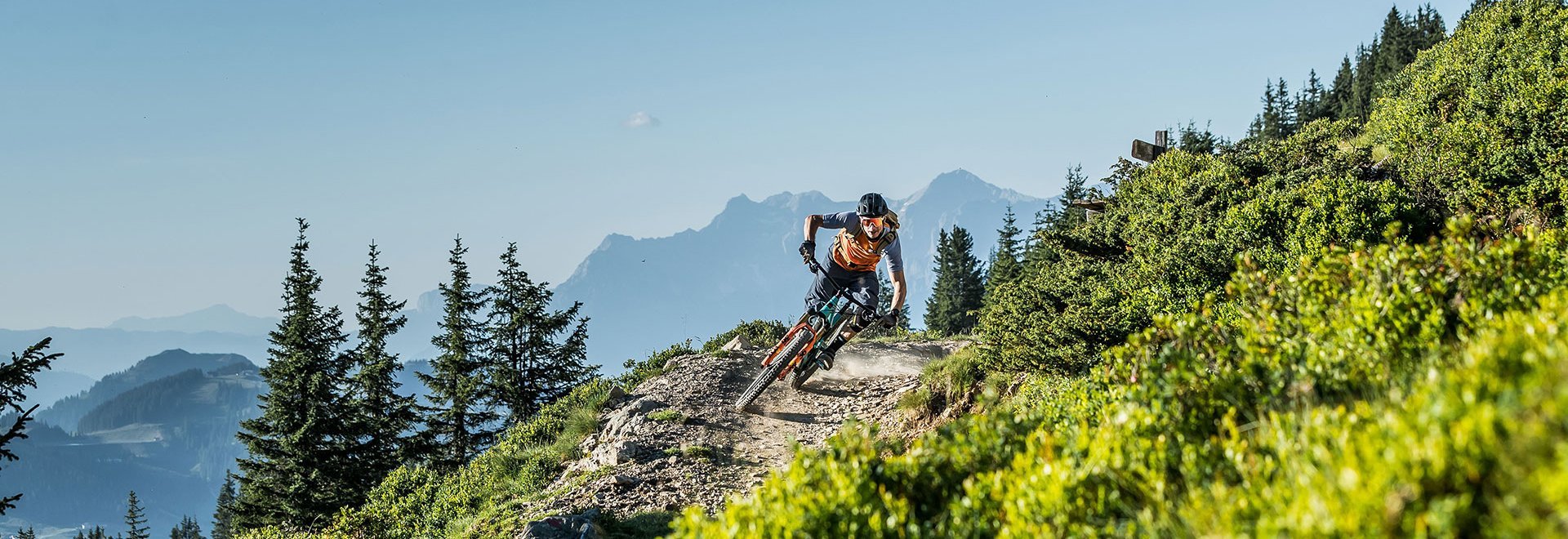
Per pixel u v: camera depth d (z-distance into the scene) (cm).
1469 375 313
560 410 1853
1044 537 355
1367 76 6769
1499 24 2178
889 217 986
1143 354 539
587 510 1140
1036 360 1261
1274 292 580
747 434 1471
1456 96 1741
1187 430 435
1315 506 272
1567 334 339
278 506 3125
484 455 1666
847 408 1600
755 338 2420
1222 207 1504
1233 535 303
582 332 4244
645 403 1623
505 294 4122
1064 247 1634
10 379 1703
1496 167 1270
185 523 14075
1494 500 251
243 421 3253
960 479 463
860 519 411
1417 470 264
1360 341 465
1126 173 2019
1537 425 248
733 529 420
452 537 1255
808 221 1030
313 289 3456
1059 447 449
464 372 4038
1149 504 365
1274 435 382
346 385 3494
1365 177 1550
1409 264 522
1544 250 613
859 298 1021
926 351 1995
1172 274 1327
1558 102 1270
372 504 1628
